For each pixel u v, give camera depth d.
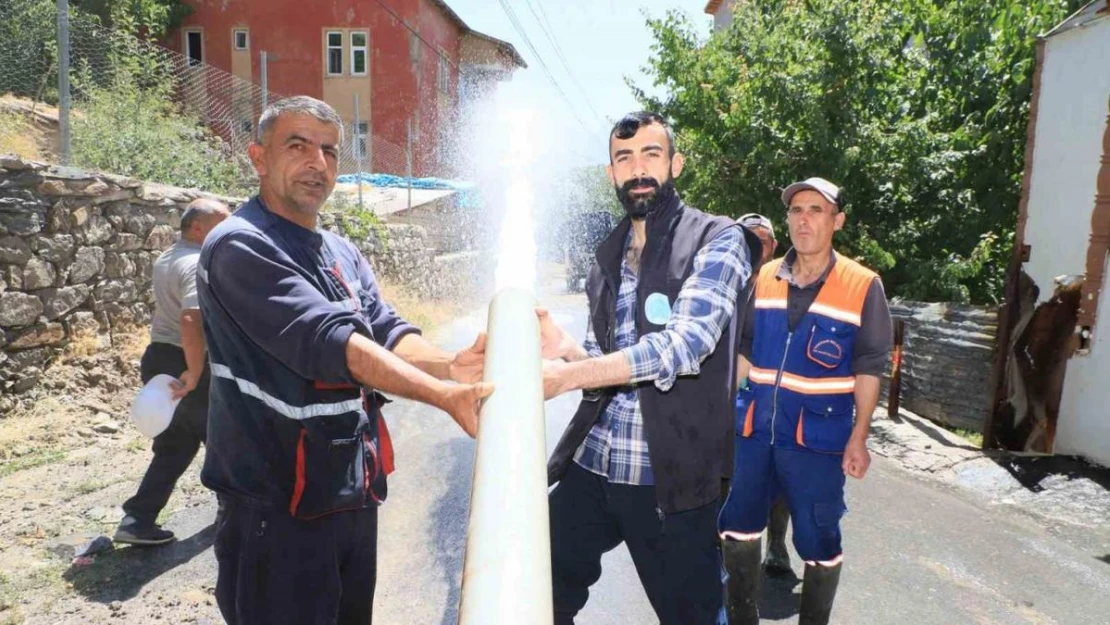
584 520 2.43
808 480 3.04
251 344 1.95
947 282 9.32
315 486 1.99
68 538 3.93
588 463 2.40
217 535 2.10
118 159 8.93
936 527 4.89
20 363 5.56
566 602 2.45
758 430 3.11
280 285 1.86
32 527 3.99
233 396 1.98
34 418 5.41
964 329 7.46
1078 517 5.21
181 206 7.66
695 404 2.22
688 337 1.98
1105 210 5.98
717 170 11.06
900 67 10.72
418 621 3.39
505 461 0.81
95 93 9.67
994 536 4.78
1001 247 10.10
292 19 27.50
